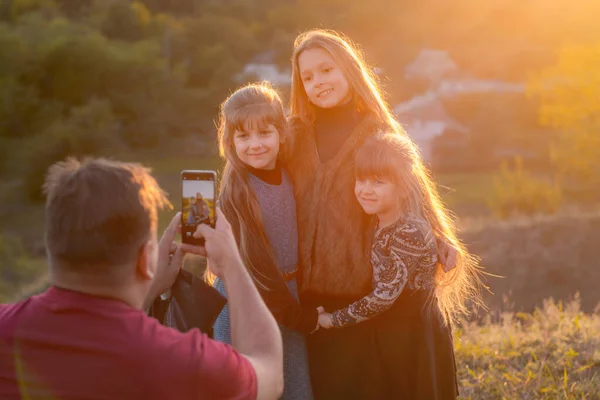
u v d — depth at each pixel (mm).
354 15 94125
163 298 2162
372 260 2754
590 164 28312
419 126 59719
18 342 1519
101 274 1528
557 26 87375
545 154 52844
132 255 1543
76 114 48375
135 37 74625
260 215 2701
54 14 69562
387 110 3023
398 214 2705
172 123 58531
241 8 92750
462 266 3023
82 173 1526
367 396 2793
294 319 2684
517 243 17328
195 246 2029
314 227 2865
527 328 5375
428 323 2768
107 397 1482
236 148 2732
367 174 2646
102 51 54562
